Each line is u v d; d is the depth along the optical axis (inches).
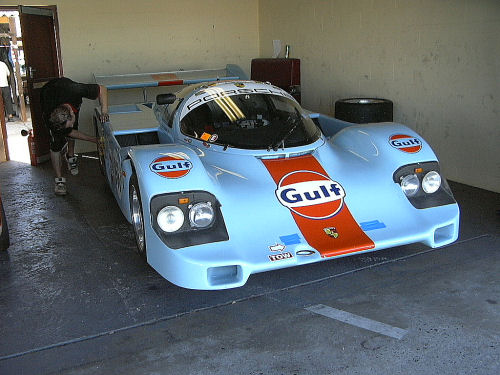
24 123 413.4
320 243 100.0
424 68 193.5
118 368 84.9
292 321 97.7
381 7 209.8
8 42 430.0
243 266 93.9
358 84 230.8
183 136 135.0
